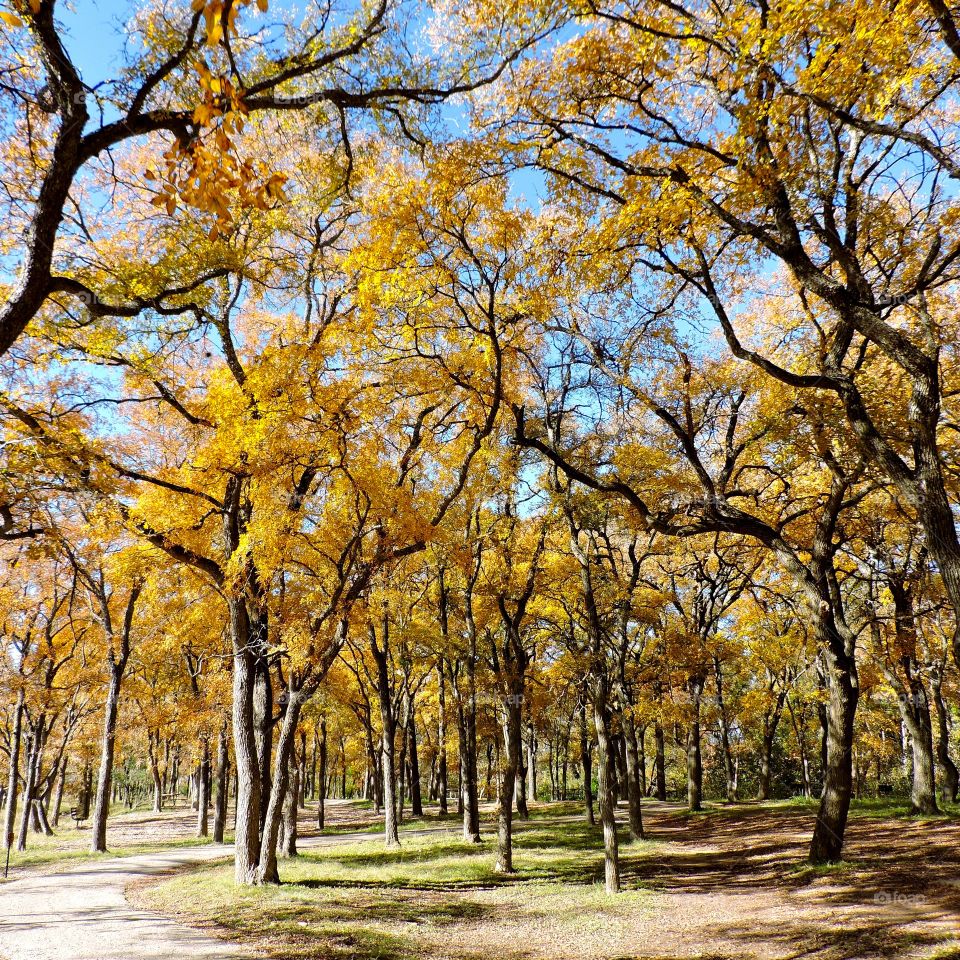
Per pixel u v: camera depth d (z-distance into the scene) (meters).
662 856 17.20
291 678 13.61
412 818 30.69
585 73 8.45
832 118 7.77
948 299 11.68
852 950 7.75
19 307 4.62
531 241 11.33
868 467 11.52
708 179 8.41
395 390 11.80
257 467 10.30
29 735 25.59
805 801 25.59
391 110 7.05
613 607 17.62
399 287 10.22
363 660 22.44
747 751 33.41
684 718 24.06
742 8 6.78
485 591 16.62
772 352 13.48
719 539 19.98
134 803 55.34
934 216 8.88
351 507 12.25
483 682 19.23
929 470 7.35
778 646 22.77
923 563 16.95
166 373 12.07
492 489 16.22
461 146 9.03
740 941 8.97
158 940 9.05
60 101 4.70
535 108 8.94
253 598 12.24
